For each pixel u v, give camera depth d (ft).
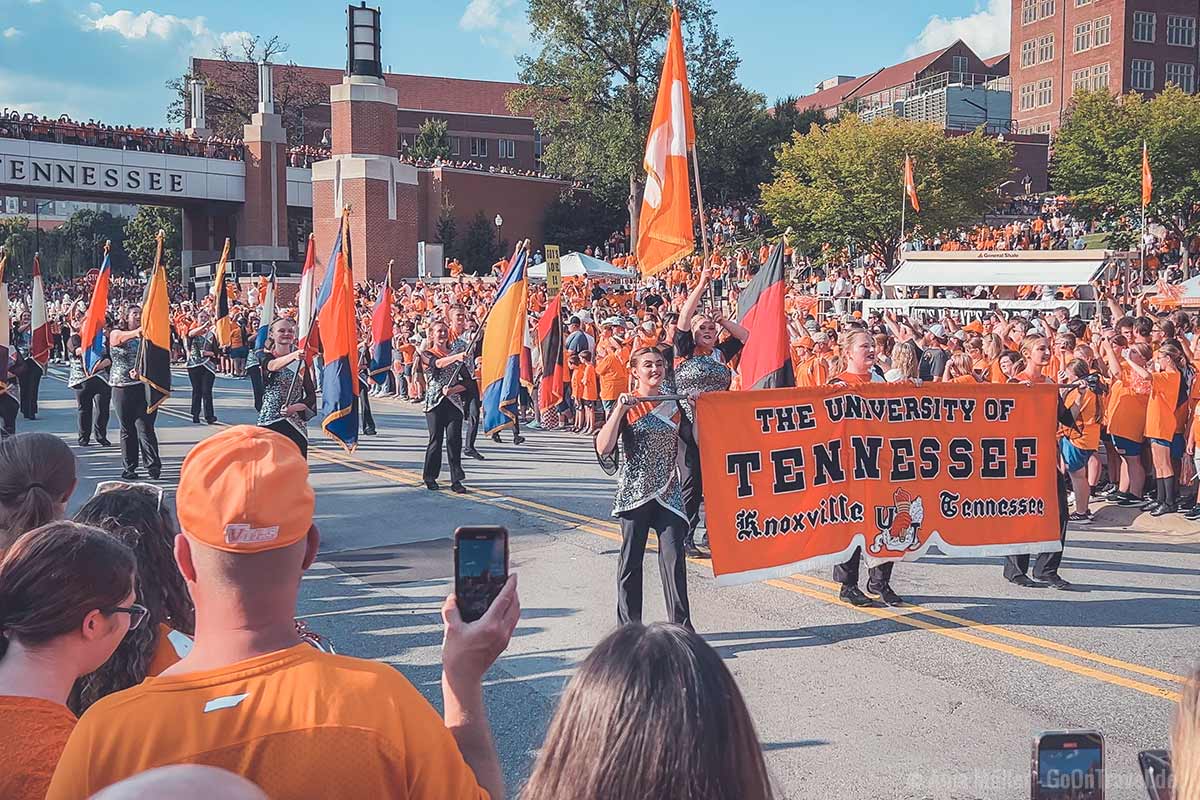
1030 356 35.27
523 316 41.73
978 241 148.77
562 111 190.49
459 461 41.37
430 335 42.09
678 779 6.00
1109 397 38.22
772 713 18.93
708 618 24.91
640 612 22.31
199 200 171.94
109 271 54.19
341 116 142.10
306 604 26.37
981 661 21.58
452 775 6.86
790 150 158.61
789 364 26.71
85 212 353.31
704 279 27.96
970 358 42.80
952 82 300.61
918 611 25.32
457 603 7.83
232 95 245.65
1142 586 27.66
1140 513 36.45
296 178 183.32
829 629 23.91
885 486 24.85
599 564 29.96
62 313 114.83
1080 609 25.44
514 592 7.86
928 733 17.93
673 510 22.02
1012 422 25.86
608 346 58.75
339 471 46.42
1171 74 255.50
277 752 6.40
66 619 8.65
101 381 54.60
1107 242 142.61
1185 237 137.90
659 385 22.66
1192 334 49.39
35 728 8.36
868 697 19.62
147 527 11.59
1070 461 36.63
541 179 203.82
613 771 6.07
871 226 146.10
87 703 10.39
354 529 35.04
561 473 46.16
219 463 6.99
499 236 189.98
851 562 25.85
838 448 24.44
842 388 24.56
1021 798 15.43
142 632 10.76
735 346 29.63
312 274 39.19
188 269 181.16
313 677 6.73
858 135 147.64
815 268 154.81
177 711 6.59
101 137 161.68
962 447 25.49
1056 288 87.66
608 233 207.10
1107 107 142.61
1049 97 270.67
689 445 24.66
